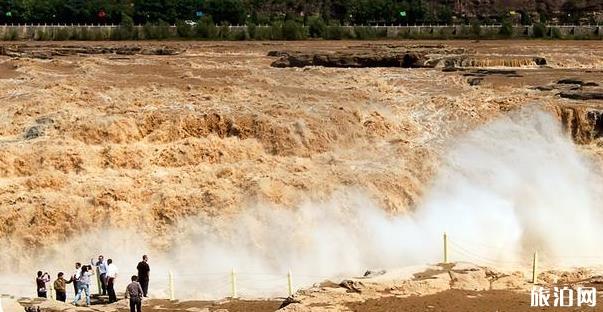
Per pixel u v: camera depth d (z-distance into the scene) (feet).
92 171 112.88
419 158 124.26
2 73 174.81
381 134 132.67
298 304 74.79
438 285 80.02
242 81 167.94
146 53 251.80
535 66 221.66
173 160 117.19
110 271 87.71
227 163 119.03
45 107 132.46
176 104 135.54
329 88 163.53
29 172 111.04
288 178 112.06
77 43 300.61
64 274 99.55
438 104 145.69
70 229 102.83
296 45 293.43
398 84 173.17
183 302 86.84
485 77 183.11
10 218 101.55
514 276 85.10
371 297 77.10
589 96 148.87
